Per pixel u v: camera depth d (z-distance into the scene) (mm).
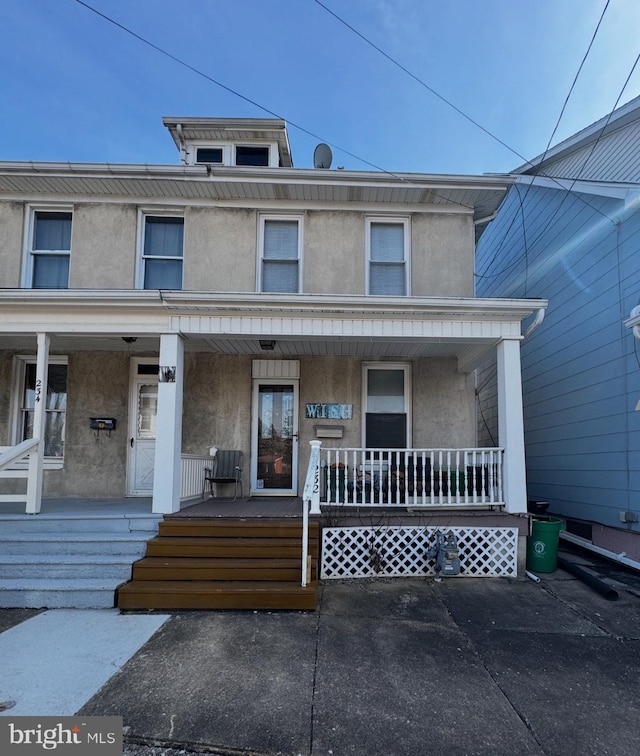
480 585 5691
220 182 7328
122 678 3369
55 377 8320
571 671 3605
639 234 6430
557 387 8633
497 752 2637
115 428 8016
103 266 7488
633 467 6473
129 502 7281
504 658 3799
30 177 7223
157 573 5121
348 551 6148
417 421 8016
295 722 2881
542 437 9211
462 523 6141
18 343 7645
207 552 5453
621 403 6754
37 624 4395
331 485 6895
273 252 7781
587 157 8172
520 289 10320
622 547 6699
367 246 7758
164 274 7691
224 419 8055
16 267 7410
